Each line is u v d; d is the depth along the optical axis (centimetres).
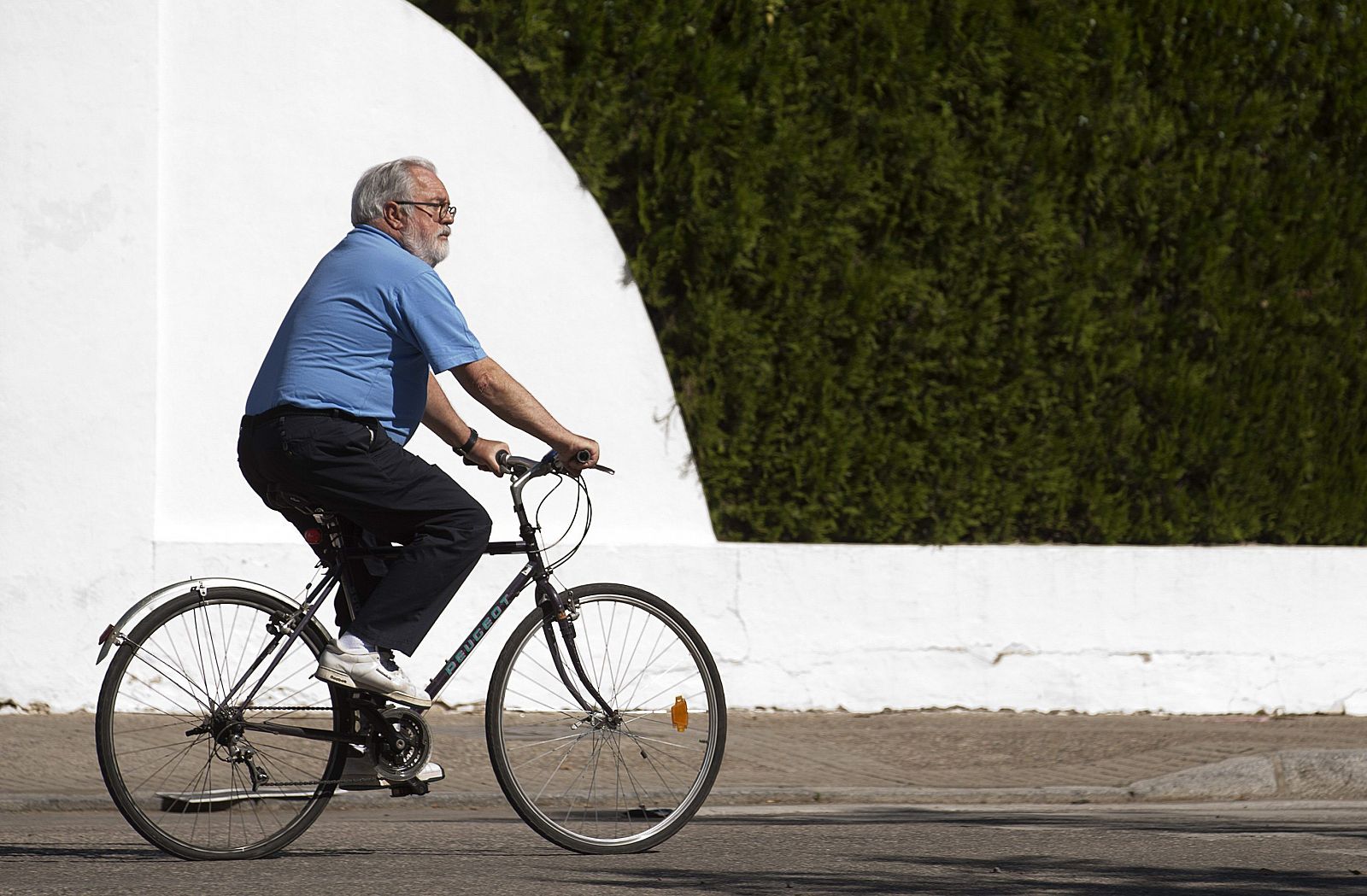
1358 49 4122
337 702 2042
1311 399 4131
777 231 3844
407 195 2056
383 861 2066
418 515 1998
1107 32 3975
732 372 3850
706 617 3775
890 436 3916
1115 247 4025
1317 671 3997
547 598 2128
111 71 3509
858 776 3092
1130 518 4066
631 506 3778
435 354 1989
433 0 3769
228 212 3591
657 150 3788
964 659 3875
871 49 3856
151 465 3516
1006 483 3969
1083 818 2697
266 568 3556
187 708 2019
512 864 2062
